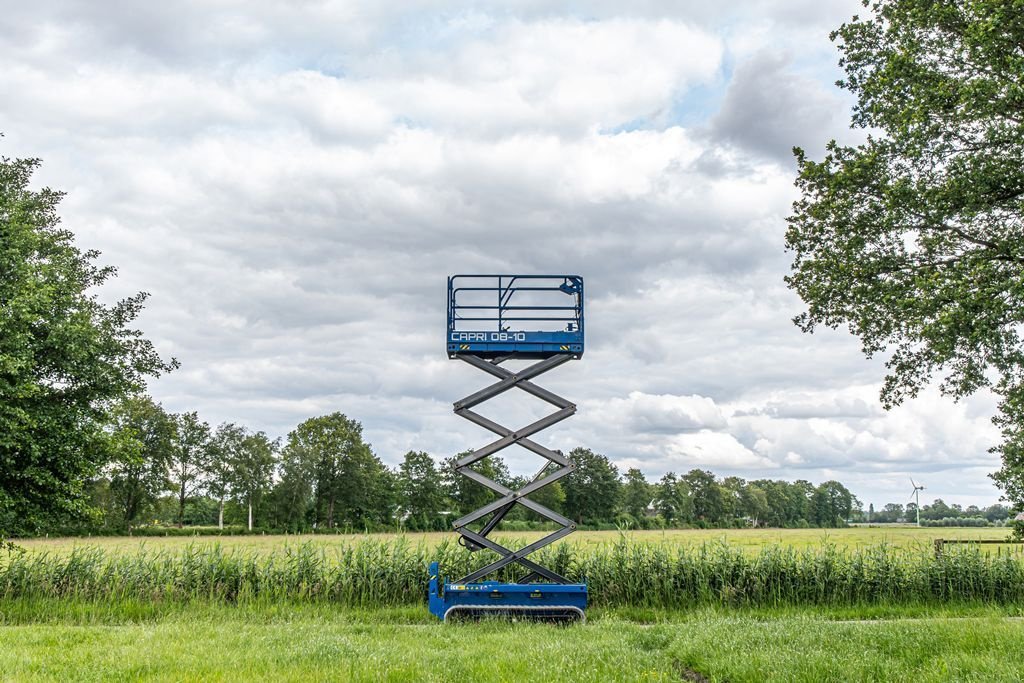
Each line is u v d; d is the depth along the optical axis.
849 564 19.23
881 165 19.44
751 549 20.86
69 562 18.64
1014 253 17.67
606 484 95.38
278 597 18.11
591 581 19.02
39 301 21.50
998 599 18.66
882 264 19.34
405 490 93.00
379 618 16.66
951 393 19.89
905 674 8.59
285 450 91.12
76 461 21.86
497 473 94.75
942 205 17.77
